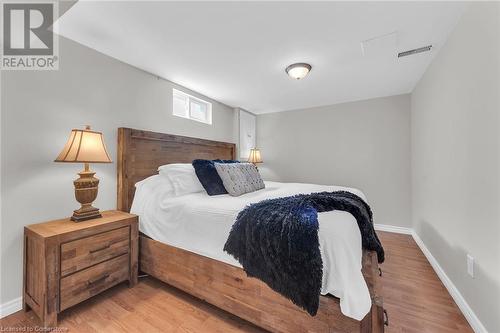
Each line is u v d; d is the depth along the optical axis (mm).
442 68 1942
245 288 1337
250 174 2324
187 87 2957
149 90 2480
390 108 3348
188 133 3008
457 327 1362
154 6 1451
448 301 1619
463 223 1543
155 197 1974
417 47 1973
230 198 1856
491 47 1200
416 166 2906
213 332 1331
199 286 1545
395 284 1847
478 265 1342
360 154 3566
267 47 1966
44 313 1327
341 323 1048
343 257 1044
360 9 1495
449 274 1777
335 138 3756
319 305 1087
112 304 1588
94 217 1725
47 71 1691
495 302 1169
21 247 1551
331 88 3014
